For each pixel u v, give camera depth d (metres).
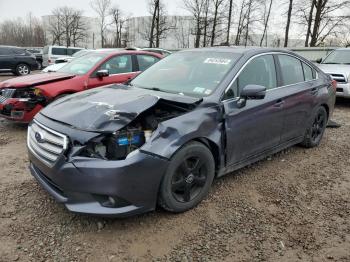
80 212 3.00
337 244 3.17
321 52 17.22
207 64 4.27
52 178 3.11
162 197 3.29
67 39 55.75
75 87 6.66
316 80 5.44
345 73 9.51
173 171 3.29
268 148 4.51
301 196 4.04
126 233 3.19
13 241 3.04
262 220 3.49
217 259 2.90
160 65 4.77
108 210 3.01
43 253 2.90
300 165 4.95
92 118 3.14
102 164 2.93
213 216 3.52
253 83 4.20
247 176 4.50
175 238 3.15
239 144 3.97
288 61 4.93
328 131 6.88
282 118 4.58
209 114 3.57
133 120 3.16
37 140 3.35
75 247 2.99
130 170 2.98
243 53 4.30
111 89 4.12
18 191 3.93
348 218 3.60
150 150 3.09
